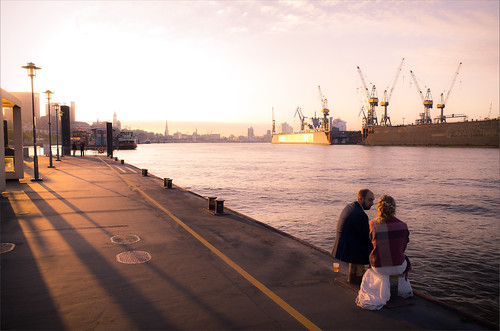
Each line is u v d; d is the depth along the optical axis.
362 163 85.44
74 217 9.41
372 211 26.72
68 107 46.53
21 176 17.97
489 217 24.42
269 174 54.28
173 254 6.24
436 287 11.51
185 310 4.02
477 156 119.69
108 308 4.05
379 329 3.60
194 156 115.25
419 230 20.28
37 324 3.64
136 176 21.52
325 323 3.73
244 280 5.02
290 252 6.48
